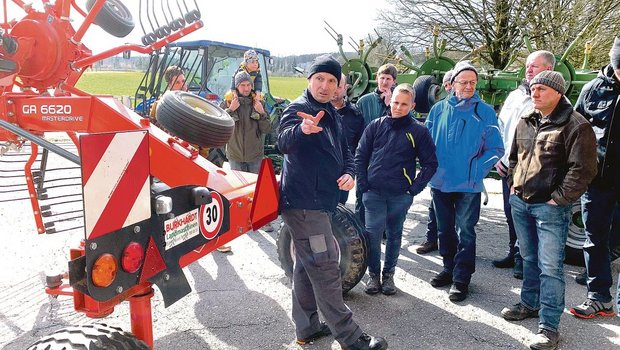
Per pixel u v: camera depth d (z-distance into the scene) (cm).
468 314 349
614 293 391
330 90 263
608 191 329
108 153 166
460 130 361
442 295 381
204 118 261
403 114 353
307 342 305
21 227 528
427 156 356
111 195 168
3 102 277
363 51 638
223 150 639
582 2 1251
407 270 435
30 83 294
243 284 396
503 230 562
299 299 298
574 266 443
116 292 172
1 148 297
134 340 191
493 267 445
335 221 351
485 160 358
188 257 220
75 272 163
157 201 188
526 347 305
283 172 274
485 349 302
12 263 425
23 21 285
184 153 262
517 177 315
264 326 327
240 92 500
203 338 311
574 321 338
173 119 259
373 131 367
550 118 298
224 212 236
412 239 527
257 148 511
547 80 290
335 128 273
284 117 265
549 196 298
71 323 322
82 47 307
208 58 719
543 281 304
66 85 300
